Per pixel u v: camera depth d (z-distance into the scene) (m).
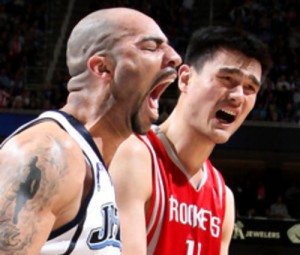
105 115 2.02
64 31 16.95
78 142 1.96
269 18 17.89
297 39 17.47
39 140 1.85
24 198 1.78
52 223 1.82
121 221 2.96
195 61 3.23
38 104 14.95
